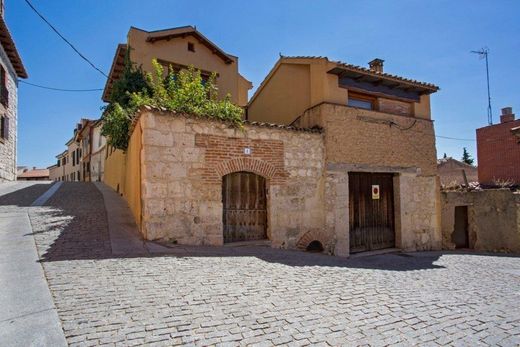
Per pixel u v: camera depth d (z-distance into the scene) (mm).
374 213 10562
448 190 13047
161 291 4094
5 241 6156
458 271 7379
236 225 8148
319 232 9125
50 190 13898
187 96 8820
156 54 14586
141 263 5273
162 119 7031
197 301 3848
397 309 4070
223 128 7770
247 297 4086
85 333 2965
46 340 2820
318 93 9766
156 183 6863
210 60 16297
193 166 7301
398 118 10906
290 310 3771
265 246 8195
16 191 13273
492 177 21062
